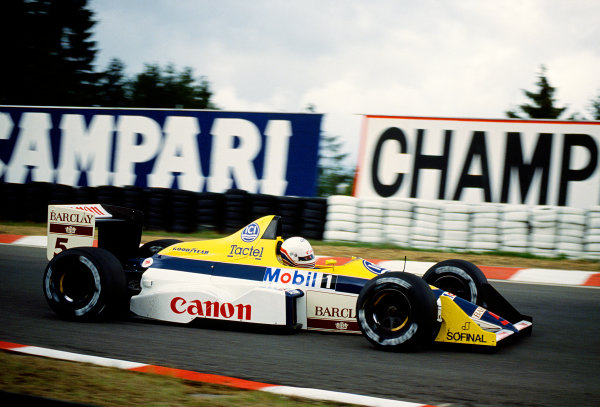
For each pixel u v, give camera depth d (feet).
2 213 141.49
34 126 151.33
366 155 125.08
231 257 63.05
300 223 120.67
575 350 55.01
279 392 40.42
